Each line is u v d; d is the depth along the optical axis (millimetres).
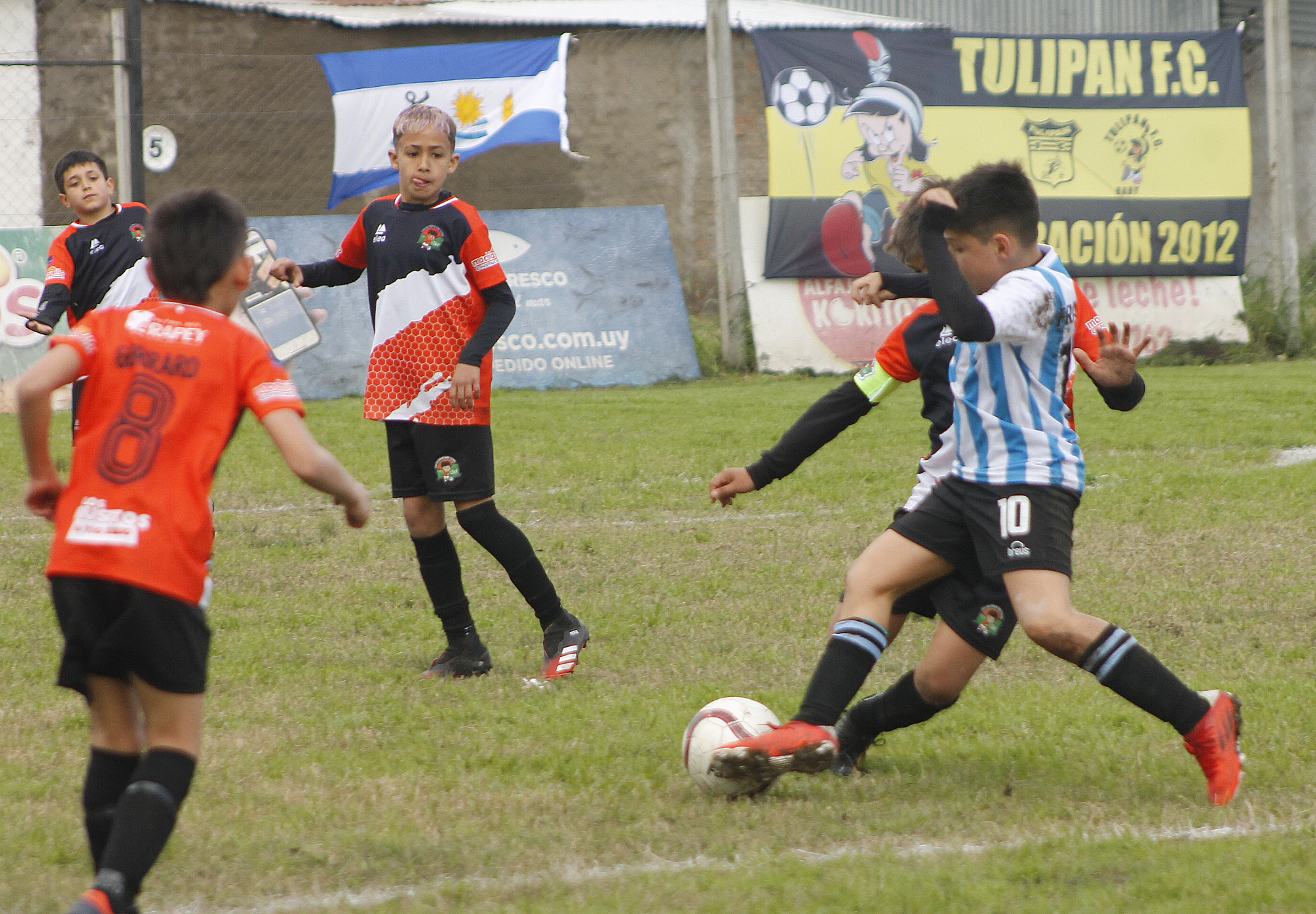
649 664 16688
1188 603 18812
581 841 10578
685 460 32344
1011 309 10938
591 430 37688
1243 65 57500
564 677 16078
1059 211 55812
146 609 8586
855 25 67750
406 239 16266
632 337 51344
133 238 22359
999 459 11406
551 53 51844
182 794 8727
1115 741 13242
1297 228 66250
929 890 9305
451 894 9422
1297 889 9078
